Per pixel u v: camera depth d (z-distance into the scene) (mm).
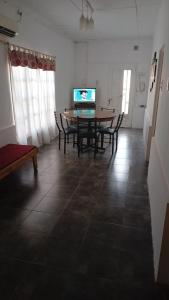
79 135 4324
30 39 4215
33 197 2752
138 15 4285
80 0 3557
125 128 7055
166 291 1531
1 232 2105
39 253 1853
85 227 2193
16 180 3236
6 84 3594
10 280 1600
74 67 7094
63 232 2115
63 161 4047
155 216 1951
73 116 4320
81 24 3508
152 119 3770
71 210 2482
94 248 1917
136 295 1498
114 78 6883
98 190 2965
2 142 3547
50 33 5125
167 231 1450
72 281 1597
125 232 2127
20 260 1778
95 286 1559
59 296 1483
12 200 2676
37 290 1524
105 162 4027
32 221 2277
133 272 1681
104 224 2244
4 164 2711
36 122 4715
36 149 3459
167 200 1453
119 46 6566
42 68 4688
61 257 1812
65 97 6527
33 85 4445
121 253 1865
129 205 2605
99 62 6867
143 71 6578
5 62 3520
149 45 6328
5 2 3332
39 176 3381
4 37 3412
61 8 3922
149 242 2000
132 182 3223
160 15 3703
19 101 3924
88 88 6789
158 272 1553
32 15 4160
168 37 2381
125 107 7055
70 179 3293
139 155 4438
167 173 1646
